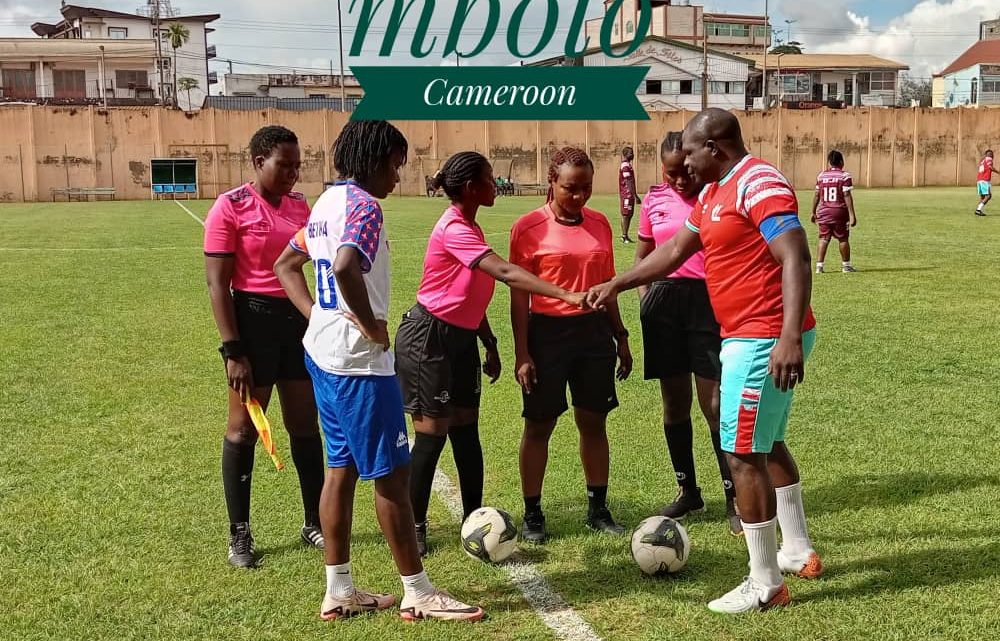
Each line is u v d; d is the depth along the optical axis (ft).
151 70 219.20
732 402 11.60
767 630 11.13
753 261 11.36
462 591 12.51
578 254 14.06
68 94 214.48
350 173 11.36
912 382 23.48
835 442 18.61
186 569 13.16
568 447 19.02
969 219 79.71
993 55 286.05
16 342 29.60
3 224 81.41
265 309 13.39
